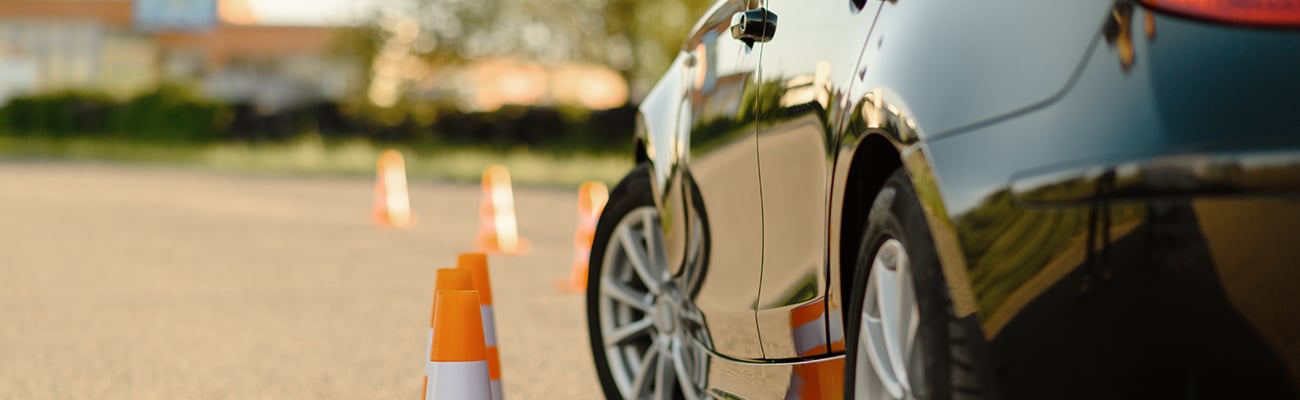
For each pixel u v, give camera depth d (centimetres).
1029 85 248
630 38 4309
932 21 283
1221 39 231
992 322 245
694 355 445
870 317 304
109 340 747
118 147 4441
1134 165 229
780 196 358
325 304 909
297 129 4381
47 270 1127
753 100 380
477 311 401
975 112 257
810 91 338
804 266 344
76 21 7975
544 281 1058
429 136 4312
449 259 1242
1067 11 248
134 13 8019
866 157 309
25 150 4416
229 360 682
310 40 7762
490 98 4600
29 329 790
